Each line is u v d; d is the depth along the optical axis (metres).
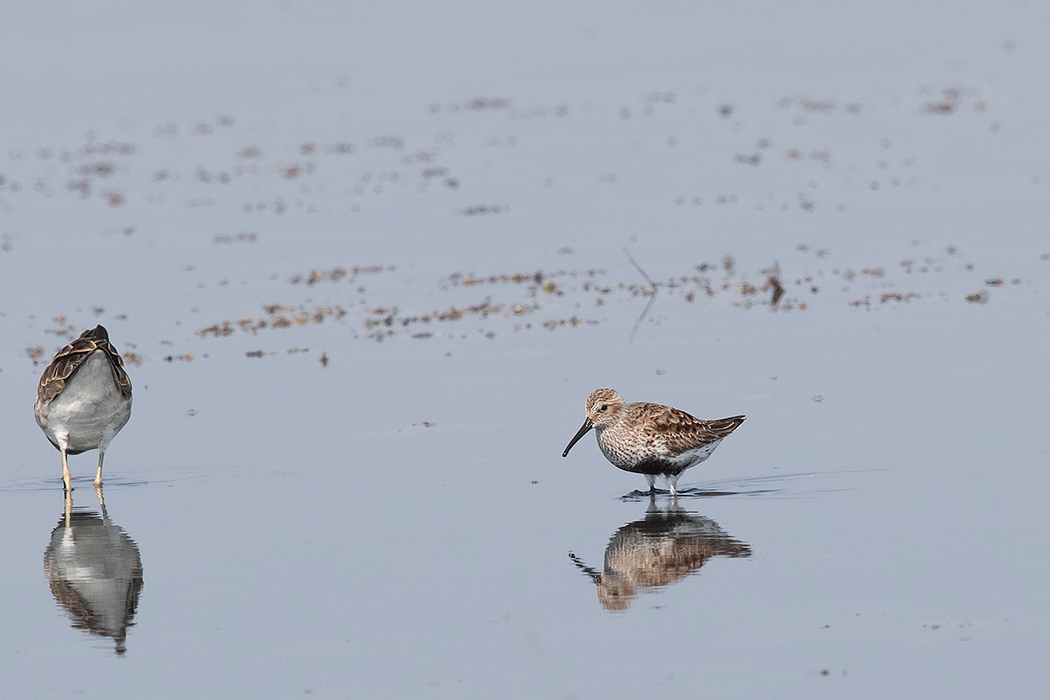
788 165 34.97
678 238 28.20
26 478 16.50
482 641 11.05
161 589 12.48
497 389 19.09
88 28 59.91
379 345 21.69
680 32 58.66
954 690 9.96
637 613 11.50
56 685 10.52
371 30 60.06
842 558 12.56
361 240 29.22
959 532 13.07
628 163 36.12
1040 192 30.47
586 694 10.05
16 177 37.03
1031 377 18.33
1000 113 40.03
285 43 57.25
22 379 20.44
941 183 32.03
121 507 15.10
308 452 16.72
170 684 10.48
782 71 49.91
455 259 27.31
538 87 48.44
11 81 51.28
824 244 27.20
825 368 19.33
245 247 28.94
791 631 11.02
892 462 15.35
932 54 51.59
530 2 65.94
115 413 16.05
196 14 62.62
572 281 25.31
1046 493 14.05
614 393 15.66
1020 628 10.90
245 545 13.59
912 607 11.38
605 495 15.07
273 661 10.82
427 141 40.16
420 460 16.28
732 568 12.47
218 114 45.66
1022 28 55.62
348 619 11.59
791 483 14.93
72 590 12.52
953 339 20.44
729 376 19.17
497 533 13.74
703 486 15.14
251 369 20.62
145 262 27.86
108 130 43.56
